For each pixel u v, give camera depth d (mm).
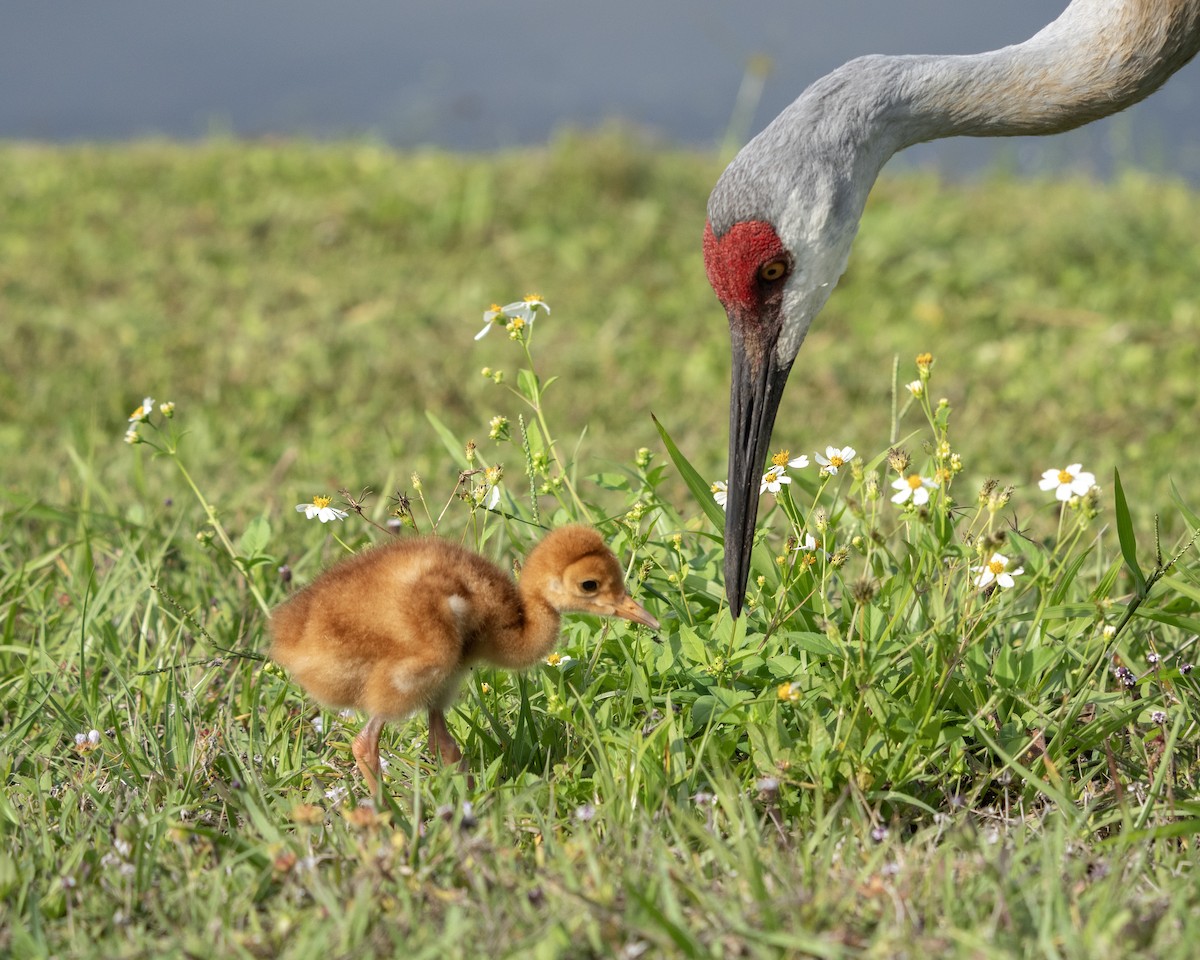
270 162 25922
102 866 7160
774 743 7582
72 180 24875
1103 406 16250
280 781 8000
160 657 9500
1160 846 7125
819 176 9914
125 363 17547
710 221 10078
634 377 17594
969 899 6492
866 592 7543
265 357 17844
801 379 17562
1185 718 8336
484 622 7852
